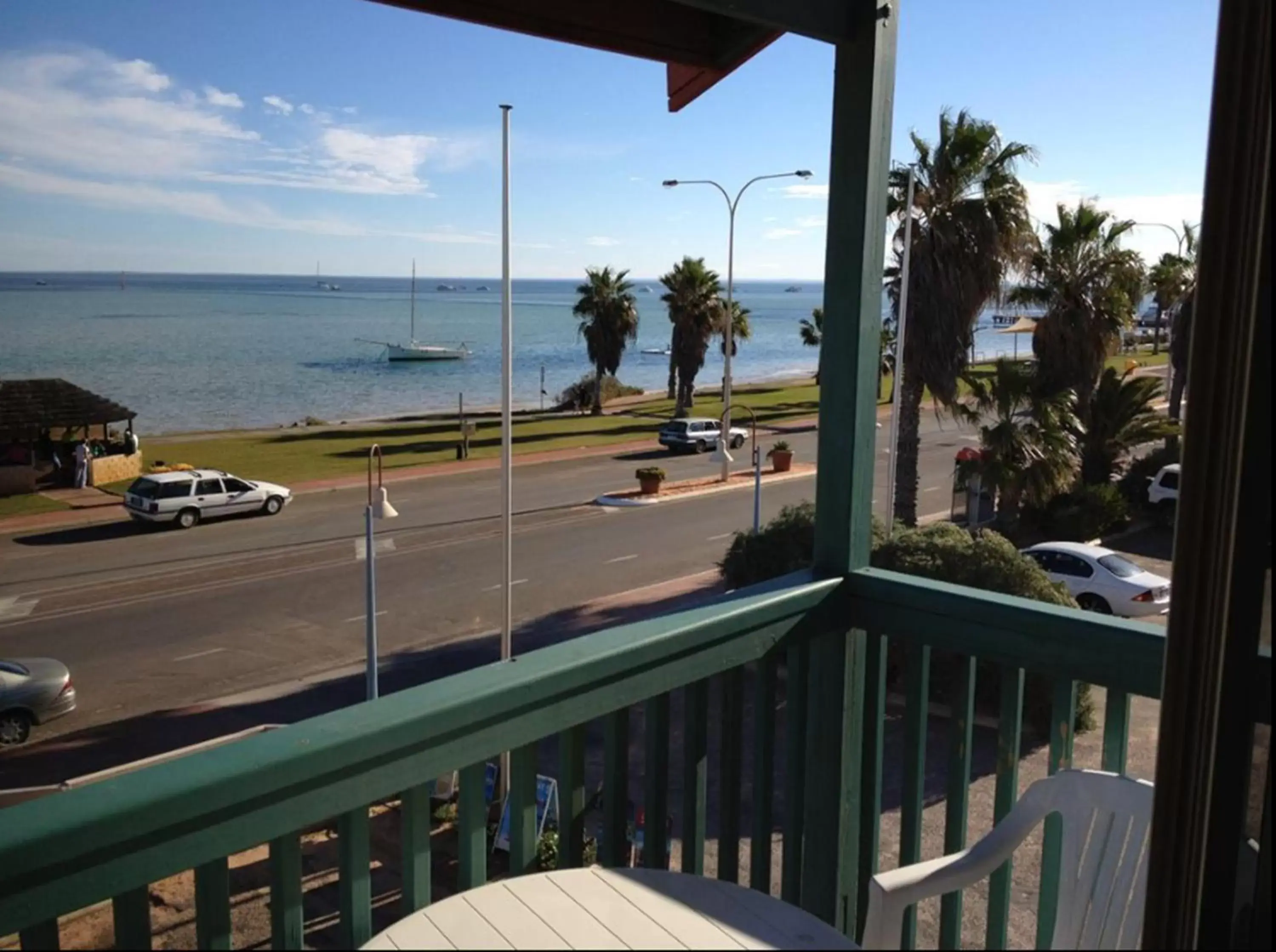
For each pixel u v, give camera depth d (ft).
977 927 16.70
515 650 52.31
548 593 63.41
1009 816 4.98
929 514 83.76
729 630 5.85
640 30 7.32
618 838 5.55
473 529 82.69
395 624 57.26
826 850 6.85
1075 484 72.69
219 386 247.29
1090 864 4.80
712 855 25.09
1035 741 30.50
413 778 4.46
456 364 321.32
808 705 6.77
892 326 67.41
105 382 251.39
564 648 5.21
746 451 127.65
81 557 74.69
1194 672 3.92
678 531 81.20
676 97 8.27
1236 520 3.76
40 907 3.45
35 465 109.40
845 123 6.52
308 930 20.77
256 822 3.95
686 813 5.91
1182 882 4.00
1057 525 70.74
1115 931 4.66
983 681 33.71
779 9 6.06
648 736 5.67
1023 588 39.27
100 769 38.52
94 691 46.85
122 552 76.13
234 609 60.39
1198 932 3.95
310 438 148.46
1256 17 3.66
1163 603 52.49
